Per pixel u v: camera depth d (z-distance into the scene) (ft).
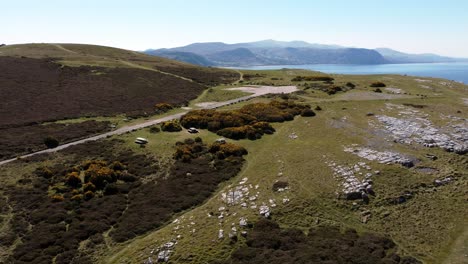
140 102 266.36
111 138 189.67
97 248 105.70
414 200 118.21
